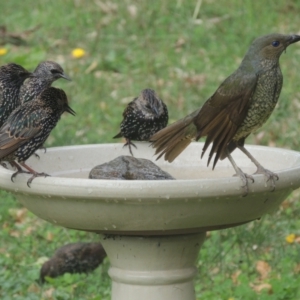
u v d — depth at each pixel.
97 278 11.73
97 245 12.04
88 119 17.31
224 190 7.53
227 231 12.60
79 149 9.54
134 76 19.33
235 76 8.59
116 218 7.74
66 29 22.17
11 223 13.72
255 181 7.70
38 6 23.91
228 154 8.55
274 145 15.63
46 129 9.15
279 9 21.95
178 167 9.64
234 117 8.47
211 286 11.54
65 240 13.05
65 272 11.95
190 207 7.64
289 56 19.23
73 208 7.77
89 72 19.69
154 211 7.63
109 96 18.41
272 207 8.30
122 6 22.84
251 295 10.89
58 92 9.28
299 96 17.38
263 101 8.67
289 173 7.91
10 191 8.16
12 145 8.93
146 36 21.17
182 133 8.44
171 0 22.77
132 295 8.62
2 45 21.48
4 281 11.74
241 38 20.69
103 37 21.41
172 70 19.28
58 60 20.38
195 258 8.76
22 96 12.05
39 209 8.13
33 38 21.75
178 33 21.33
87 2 23.47
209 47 20.50
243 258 12.14
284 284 10.94
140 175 8.41
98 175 8.42
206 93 17.97
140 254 8.48
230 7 22.28
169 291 8.61
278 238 12.56
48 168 9.33
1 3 24.39
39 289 11.67
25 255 12.66
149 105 11.66
